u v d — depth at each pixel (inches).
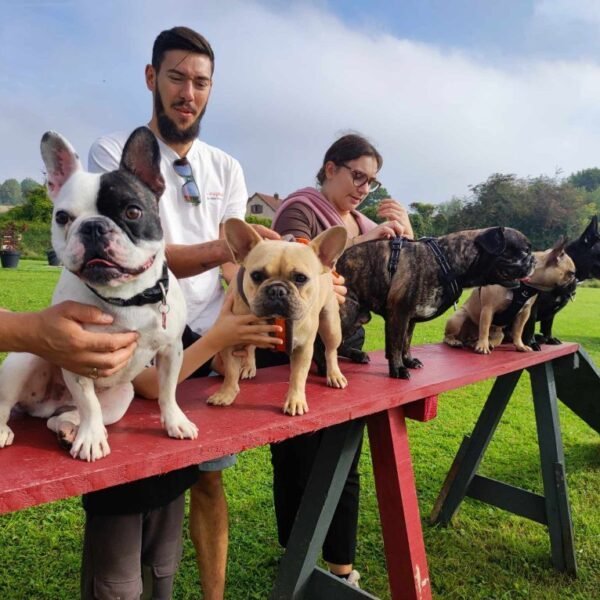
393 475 84.8
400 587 86.4
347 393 81.1
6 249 874.1
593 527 139.6
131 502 68.4
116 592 69.3
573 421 218.2
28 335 52.9
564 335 406.6
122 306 57.5
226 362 75.8
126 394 65.6
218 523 99.1
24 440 58.6
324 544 110.7
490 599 113.8
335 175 118.7
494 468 171.0
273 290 69.2
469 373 97.0
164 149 106.2
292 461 110.9
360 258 96.1
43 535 124.1
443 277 93.4
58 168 59.6
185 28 102.7
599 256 138.3
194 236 110.0
